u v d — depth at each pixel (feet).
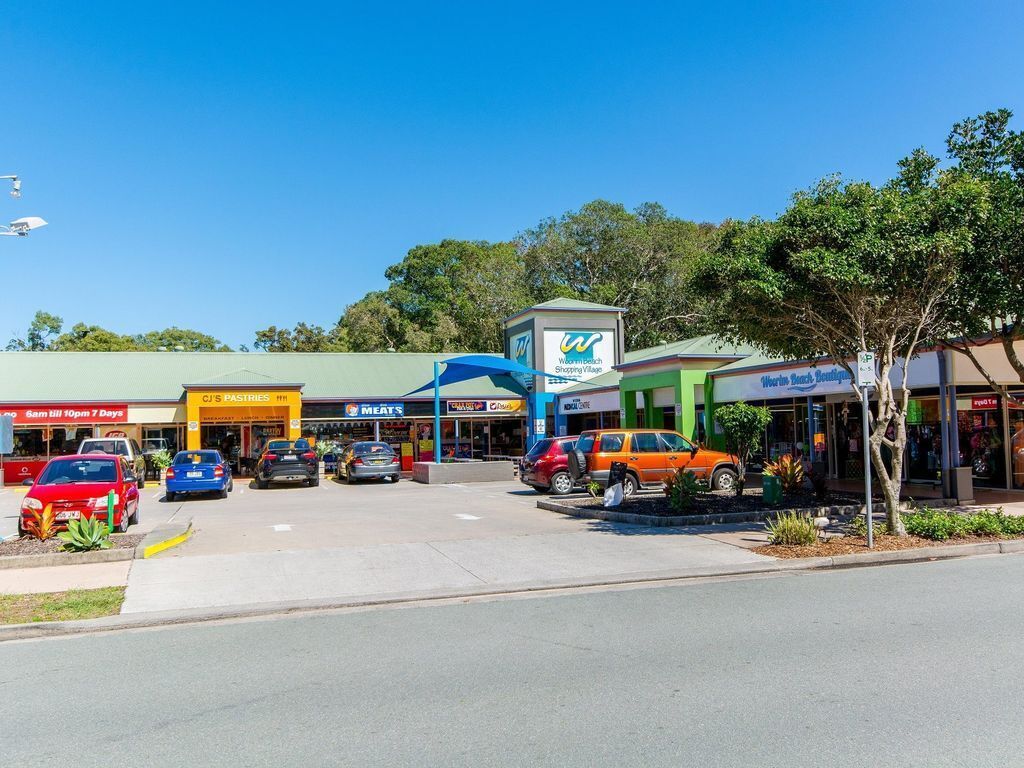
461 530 47.26
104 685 19.65
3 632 25.12
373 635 24.23
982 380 55.47
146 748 15.43
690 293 45.39
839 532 41.73
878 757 14.20
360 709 17.42
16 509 70.44
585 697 17.81
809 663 19.97
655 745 14.97
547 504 58.03
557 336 120.47
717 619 25.00
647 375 88.28
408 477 104.94
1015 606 25.93
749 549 37.81
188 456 80.23
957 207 36.78
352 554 38.58
